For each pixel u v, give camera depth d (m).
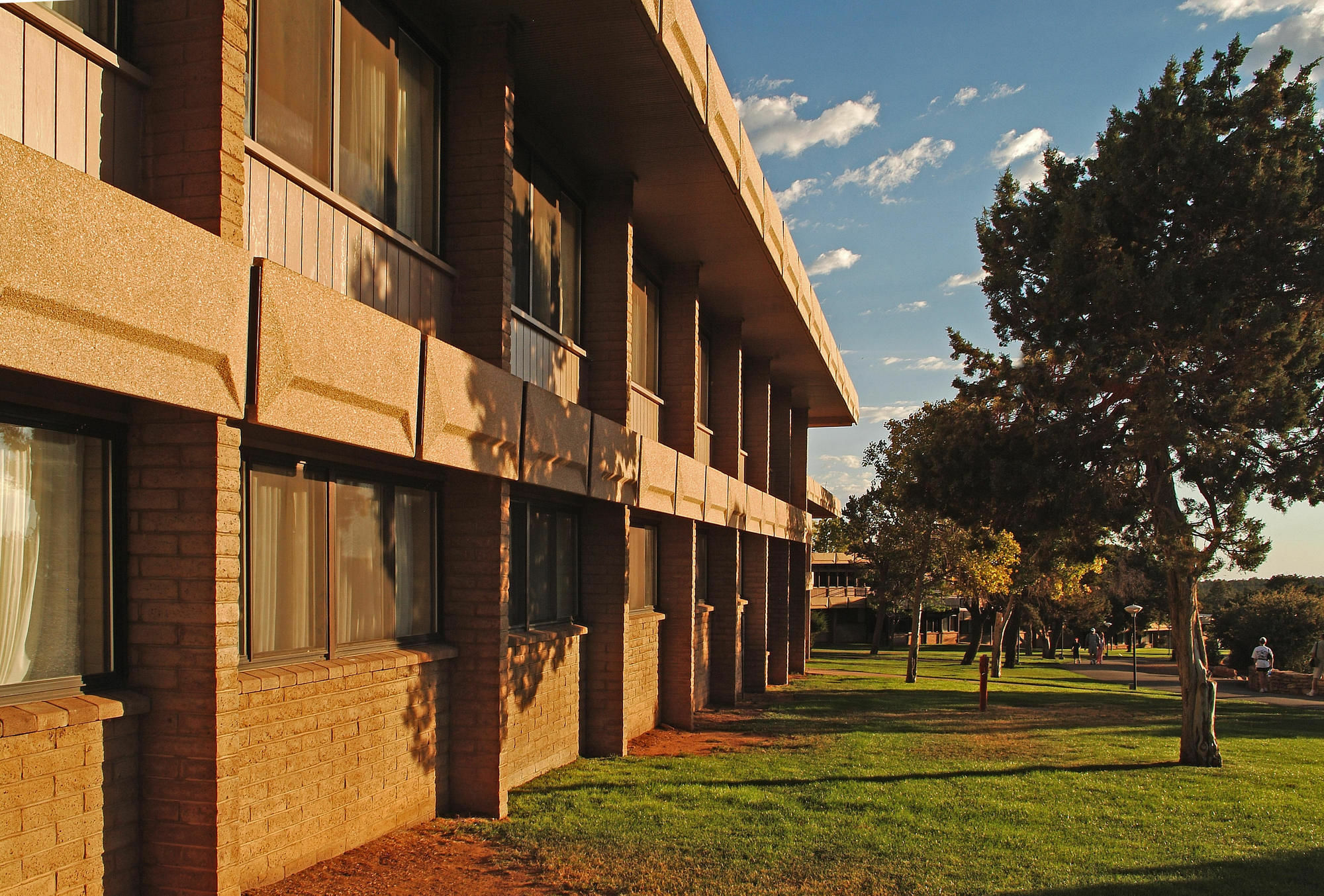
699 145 12.23
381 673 8.03
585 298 13.26
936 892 7.55
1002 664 52.75
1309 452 14.15
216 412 5.35
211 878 5.46
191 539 5.55
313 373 6.11
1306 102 13.84
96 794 5.25
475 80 9.32
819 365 25.22
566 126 11.74
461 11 9.12
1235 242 14.17
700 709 20.05
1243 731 19.80
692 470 16.33
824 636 73.25
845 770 13.03
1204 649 14.98
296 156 6.96
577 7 9.01
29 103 4.95
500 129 9.24
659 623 16.95
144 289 4.73
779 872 7.90
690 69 10.97
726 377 20.78
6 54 4.82
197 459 5.56
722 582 21.09
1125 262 13.86
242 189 5.83
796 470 31.16
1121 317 14.41
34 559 5.17
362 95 7.94
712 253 16.64
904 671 38.44
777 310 20.22
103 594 5.55
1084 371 14.61
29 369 4.12
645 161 12.78
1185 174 13.84
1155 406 13.77
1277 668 45.94
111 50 5.51
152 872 5.53
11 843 4.73
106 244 4.50
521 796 10.19
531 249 11.44
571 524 13.20
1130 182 14.24
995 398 17.08
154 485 5.62
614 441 12.18
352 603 7.89
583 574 13.40
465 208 9.27
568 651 12.59
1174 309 13.66
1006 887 7.76
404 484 8.75
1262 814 11.07
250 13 6.47
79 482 5.45
